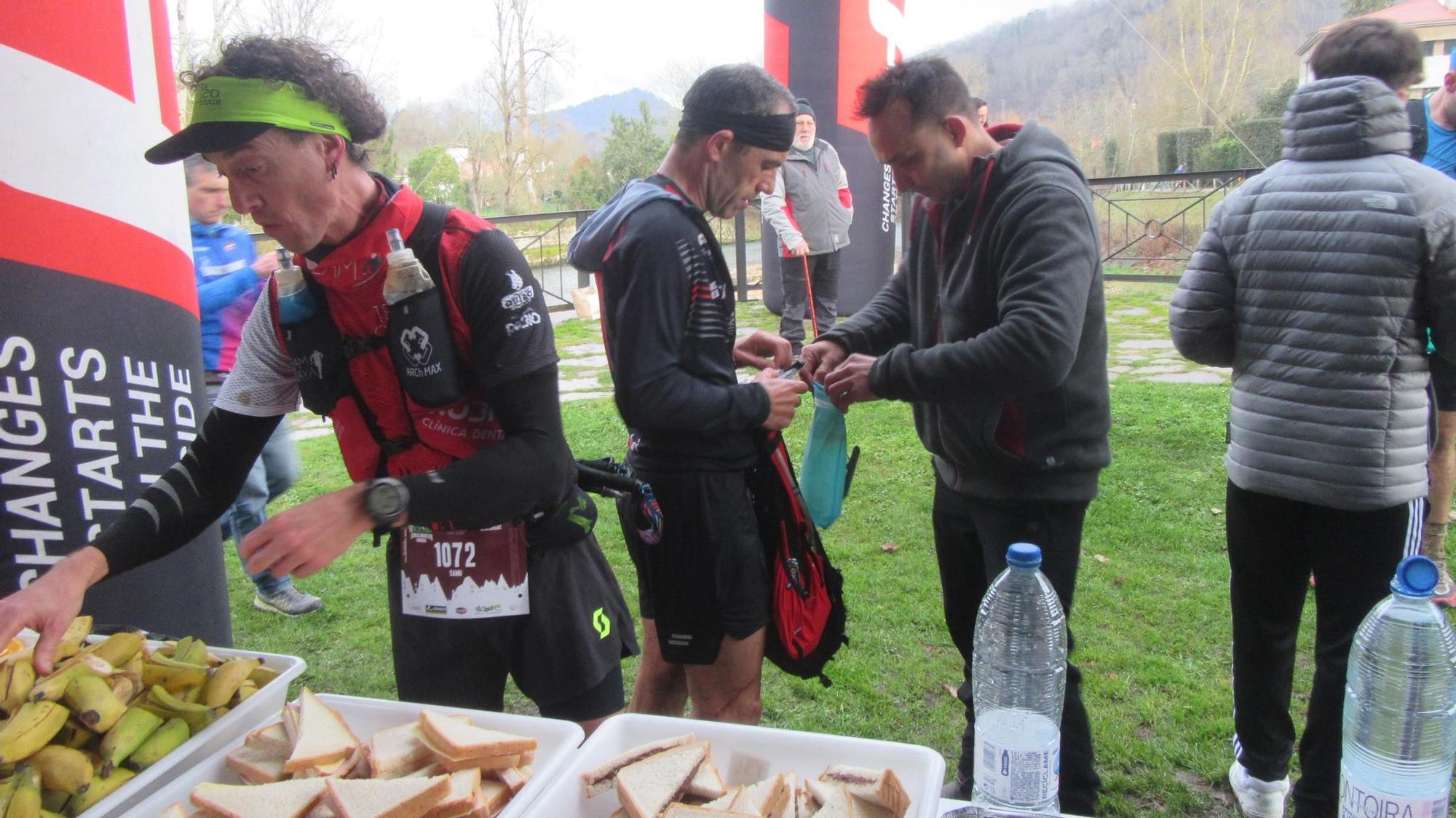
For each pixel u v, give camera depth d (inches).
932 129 78.5
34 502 78.9
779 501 82.7
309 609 158.2
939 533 91.8
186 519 64.1
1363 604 79.5
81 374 80.6
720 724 52.9
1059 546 82.2
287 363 66.6
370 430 64.7
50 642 53.7
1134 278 445.4
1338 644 81.0
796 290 301.6
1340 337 76.0
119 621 84.4
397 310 58.1
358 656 143.0
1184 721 113.2
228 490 66.7
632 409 74.9
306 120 53.6
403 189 59.9
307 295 61.3
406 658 70.3
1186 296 87.1
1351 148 76.6
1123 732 111.5
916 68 79.0
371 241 58.0
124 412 83.9
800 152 289.9
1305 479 78.4
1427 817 46.4
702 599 80.9
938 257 85.7
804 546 84.4
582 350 357.4
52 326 78.5
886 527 180.5
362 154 59.2
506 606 67.4
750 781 50.7
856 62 333.7
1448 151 131.2
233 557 185.3
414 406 62.2
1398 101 76.8
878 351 97.6
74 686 52.5
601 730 52.6
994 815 45.6
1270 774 91.7
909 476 205.2
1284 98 671.1
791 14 333.1
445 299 58.5
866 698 123.2
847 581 157.1
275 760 51.3
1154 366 284.7
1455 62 127.9
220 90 52.8
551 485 58.6
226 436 66.4
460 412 62.1
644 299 73.4
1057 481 80.6
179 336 90.2
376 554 184.1
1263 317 80.8
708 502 79.2
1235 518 86.1
